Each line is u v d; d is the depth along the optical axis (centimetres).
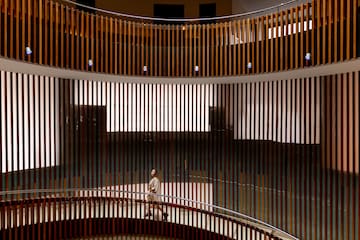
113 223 1071
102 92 1148
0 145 900
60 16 916
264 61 949
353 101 819
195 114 1175
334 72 860
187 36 1073
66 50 923
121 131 1167
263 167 1053
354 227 794
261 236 962
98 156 1137
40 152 997
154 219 1084
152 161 1183
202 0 1349
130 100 1179
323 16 789
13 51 786
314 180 909
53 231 992
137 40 1062
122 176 1166
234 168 1115
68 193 1078
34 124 980
